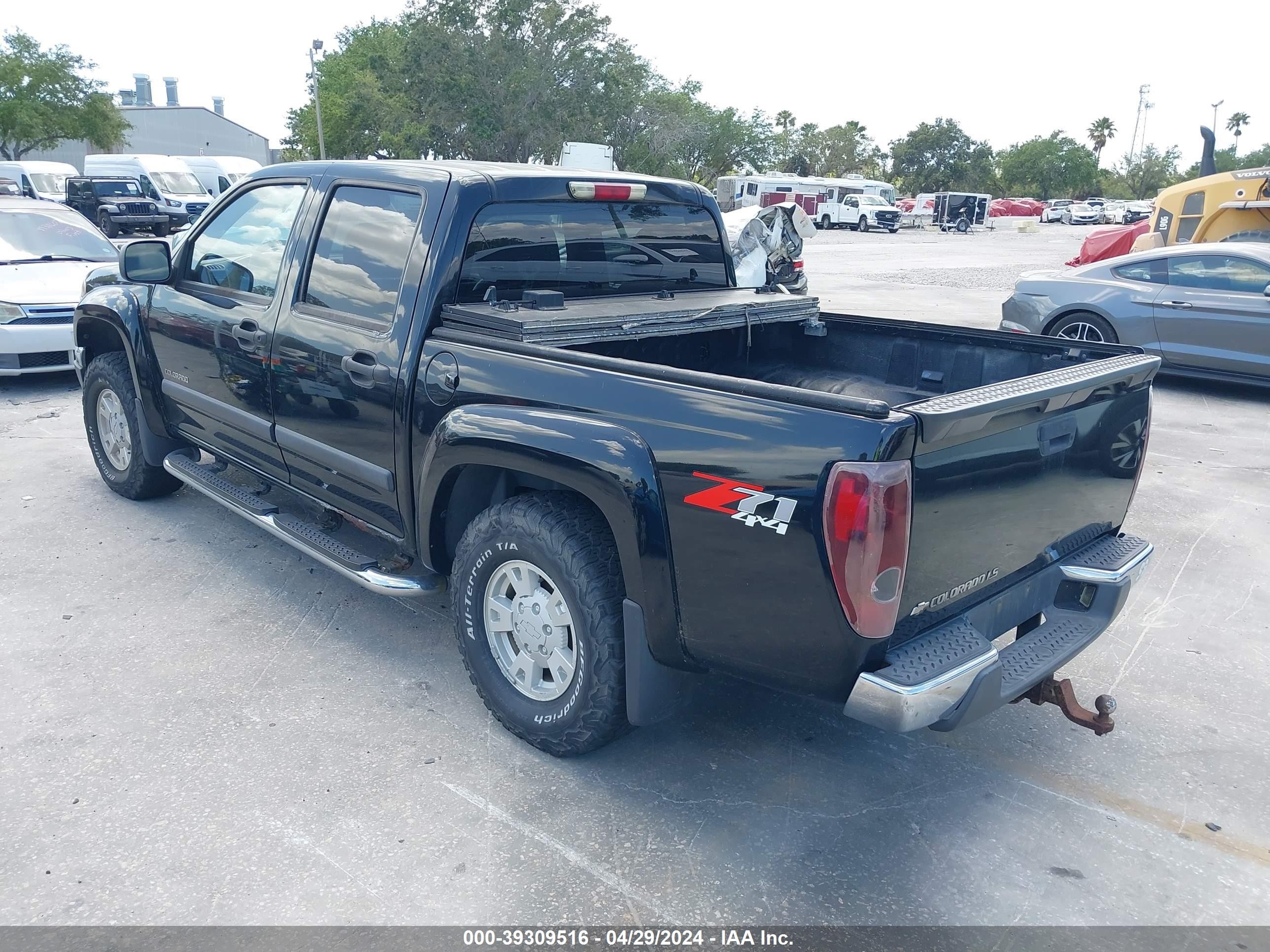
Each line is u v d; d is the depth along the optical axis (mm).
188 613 4305
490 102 50531
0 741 3311
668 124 57844
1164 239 13867
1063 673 4078
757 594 2592
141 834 2867
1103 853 2949
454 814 3002
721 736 3514
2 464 6375
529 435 2953
